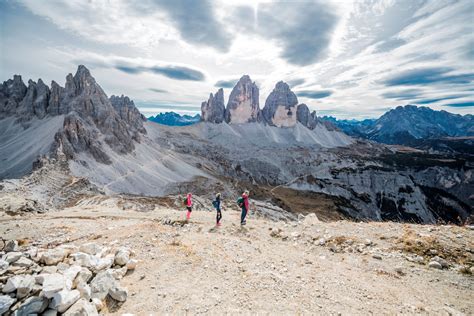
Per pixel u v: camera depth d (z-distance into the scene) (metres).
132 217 23.86
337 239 12.88
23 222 21.42
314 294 7.64
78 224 20.27
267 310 6.74
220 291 7.71
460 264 9.77
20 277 6.70
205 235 13.71
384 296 7.70
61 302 6.04
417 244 11.35
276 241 13.52
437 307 7.17
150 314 6.55
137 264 9.56
